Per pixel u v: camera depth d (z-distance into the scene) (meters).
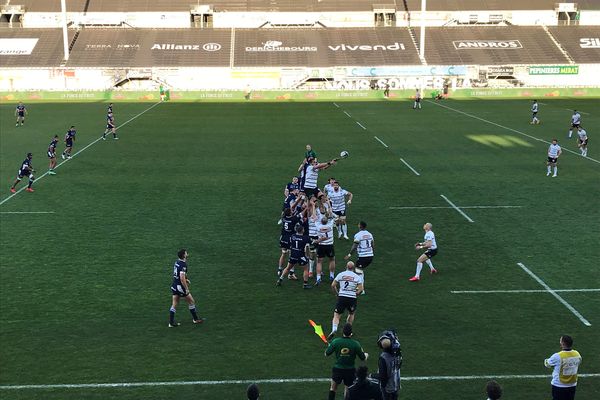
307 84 82.44
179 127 50.66
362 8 92.69
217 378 12.98
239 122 53.88
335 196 22.31
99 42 86.56
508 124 51.50
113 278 18.58
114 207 26.55
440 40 88.44
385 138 44.81
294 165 35.44
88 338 14.76
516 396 12.33
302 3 93.06
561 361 11.40
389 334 11.78
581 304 16.75
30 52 83.75
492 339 14.76
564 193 28.88
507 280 18.47
